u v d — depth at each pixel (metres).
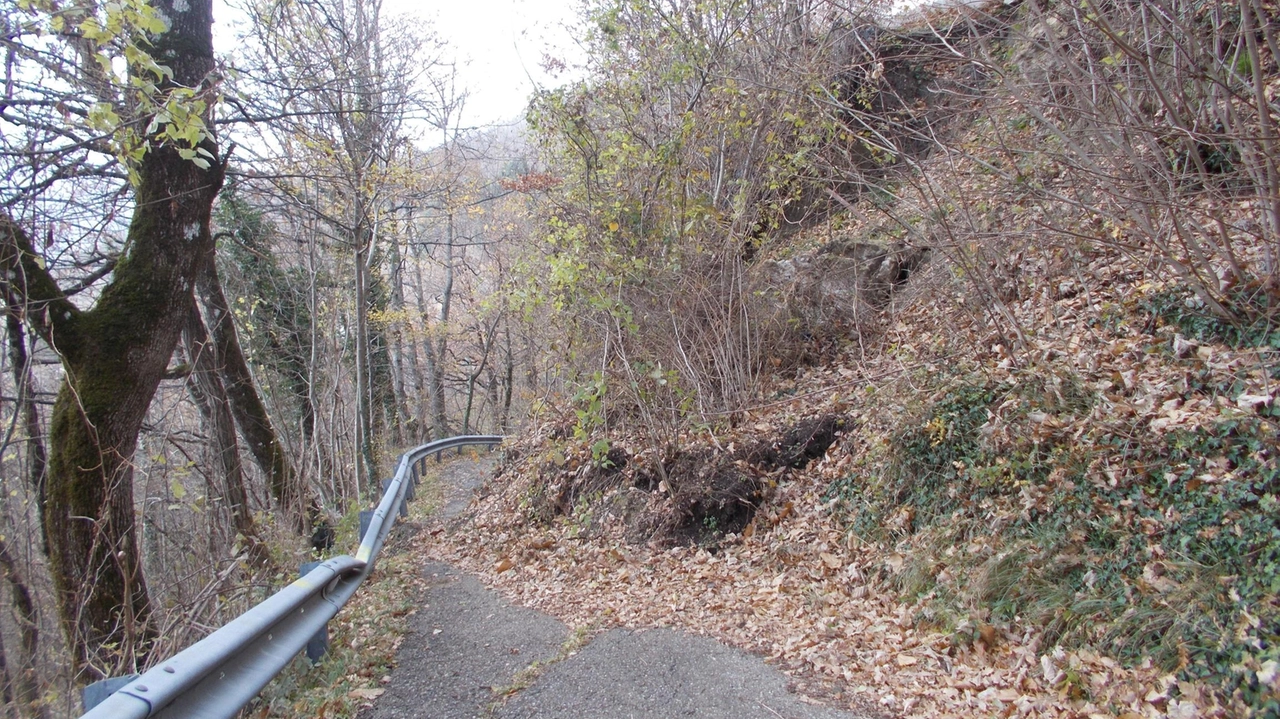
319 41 12.08
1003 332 7.07
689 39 10.35
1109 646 4.01
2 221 6.76
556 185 11.99
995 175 7.56
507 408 30.09
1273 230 4.93
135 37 6.22
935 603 5.07
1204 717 3.28
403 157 14.69
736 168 11.22
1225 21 5.45
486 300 10.71
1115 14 6.02
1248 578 3.74
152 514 9.55
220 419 10.58
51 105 6.86
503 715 4.09
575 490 9.37
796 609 5.60
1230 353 5.12
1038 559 4.75
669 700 4.09
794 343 10.22
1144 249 6.62
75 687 6.72
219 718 3.05
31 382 8.05
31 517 8.52
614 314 7.85
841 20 10.88
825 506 7.09
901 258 10.38
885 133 9.08
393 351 27.78
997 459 5.69
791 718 3.79
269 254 15.41
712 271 9.55
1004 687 4.03
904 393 7.23
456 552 9.39
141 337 7.48
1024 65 6.60
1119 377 5.55
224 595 7.12
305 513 10.91
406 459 13.04
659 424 8.69
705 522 7.66
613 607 6.05
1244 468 4.23
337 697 4.39
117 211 8.15
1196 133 4.72
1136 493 4.62
